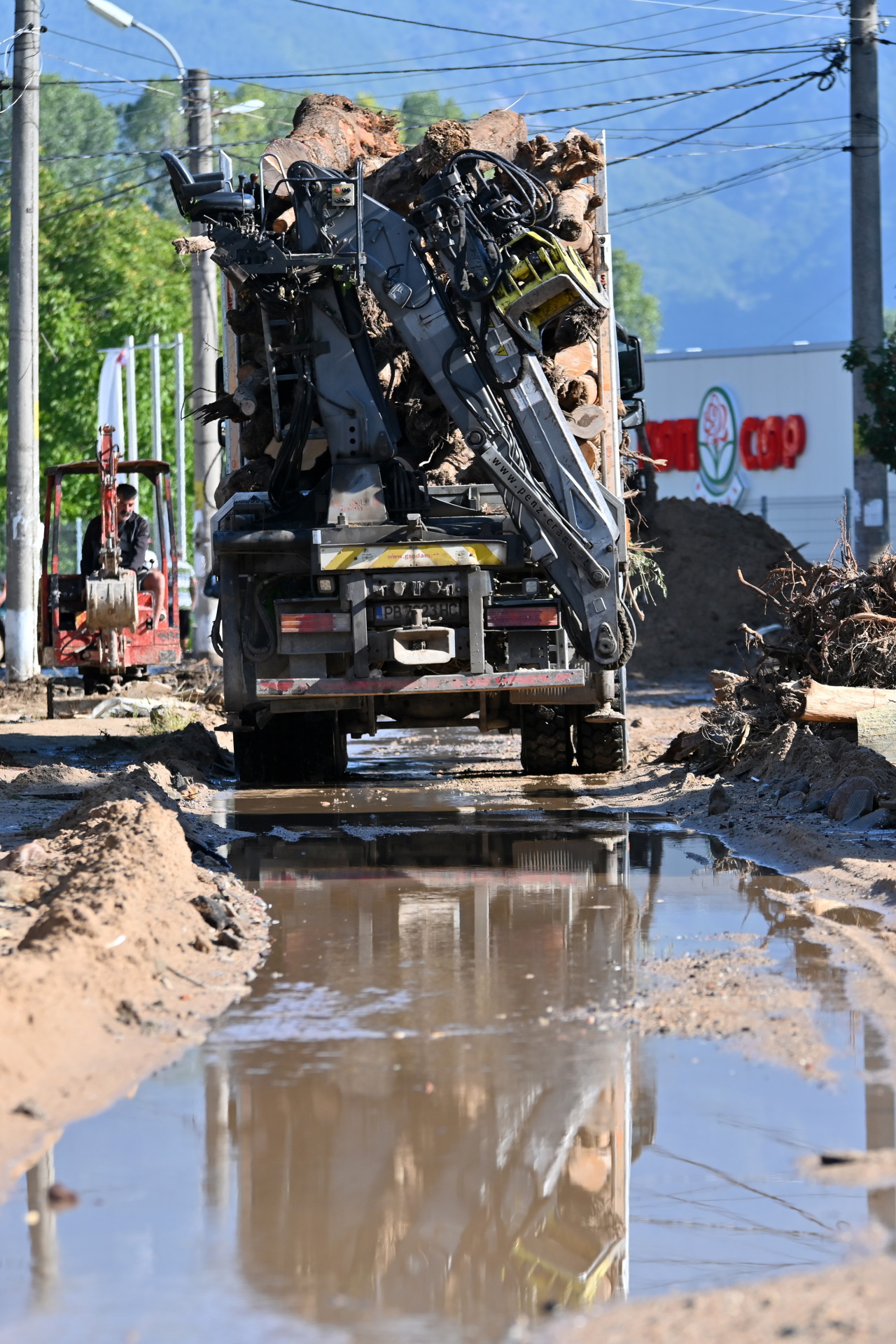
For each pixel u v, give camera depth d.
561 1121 15.83
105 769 46.16
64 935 20.72
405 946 23.19
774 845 31.38
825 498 152.12
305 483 41.84
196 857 29.84
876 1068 17.19
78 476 171.50
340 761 44.38
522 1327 11.89
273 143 39.72
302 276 38.69
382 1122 15.92
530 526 37.69
